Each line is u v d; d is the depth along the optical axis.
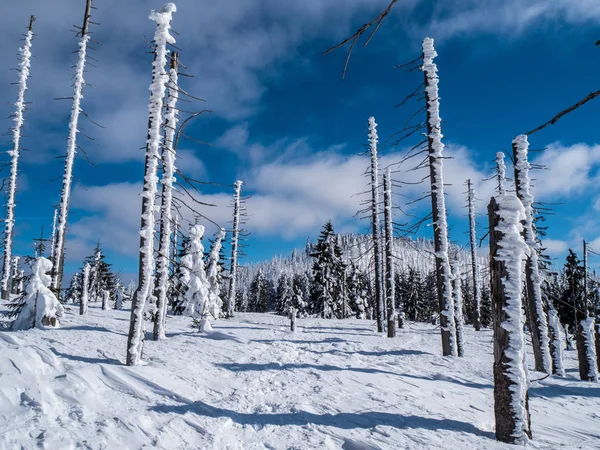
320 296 38.34
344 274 39.78
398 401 8.23
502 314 6.58
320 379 9.52
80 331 13.35
